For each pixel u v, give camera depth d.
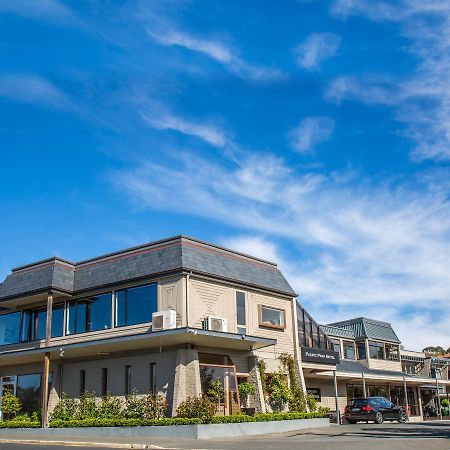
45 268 28.45
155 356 23.94
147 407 22.20
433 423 29.84
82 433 22.62
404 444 15.83
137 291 26.19
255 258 29.86
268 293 29.41
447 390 53.72
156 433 20.73
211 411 21.27
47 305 27.86
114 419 22.34
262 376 26.95
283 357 28.95
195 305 24.97
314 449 15.02
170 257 25.44
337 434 21.02
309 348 31.33
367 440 17.34
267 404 26.91
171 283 25.06
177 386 22.30
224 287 26.78
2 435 23.62
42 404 26.94
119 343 23.09
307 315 33.44
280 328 29.52
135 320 25.75
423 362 52.97
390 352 48.53
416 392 49.22
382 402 30.89
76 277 28.75
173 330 21.20
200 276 25.48
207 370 23.83
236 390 24.83
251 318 27.92
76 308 28.34
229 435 21.08
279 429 23.78
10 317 31.34
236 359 25.66
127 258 27.11
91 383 25.98
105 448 17.53
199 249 26.38
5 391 29.98
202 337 22.05
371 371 41.66
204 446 16.98
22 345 29.73
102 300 27.36
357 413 30.03
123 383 24.70
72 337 27.78
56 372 27.20
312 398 29.83
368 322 47.62
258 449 15.60
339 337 44.91
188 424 20.36
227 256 27.97
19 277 29.53
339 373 35.84
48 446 18.22
